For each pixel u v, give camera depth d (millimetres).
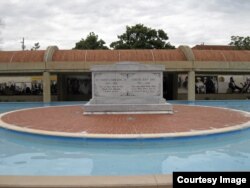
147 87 15422
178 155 8258
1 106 25453
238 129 10867
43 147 9297
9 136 11156
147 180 4762
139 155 8258
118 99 15375
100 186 4574
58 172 6766
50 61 27031
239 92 33688
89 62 27016
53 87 34344
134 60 27547
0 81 33594
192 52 27938
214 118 13656
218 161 7625
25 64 26984
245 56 28781
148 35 47188
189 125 11578
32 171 6852
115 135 9477
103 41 49594
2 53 28438
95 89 15383
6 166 7262
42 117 14406
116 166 7234
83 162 7582
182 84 34656
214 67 27672
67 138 9602
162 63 27359
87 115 14742
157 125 11547
